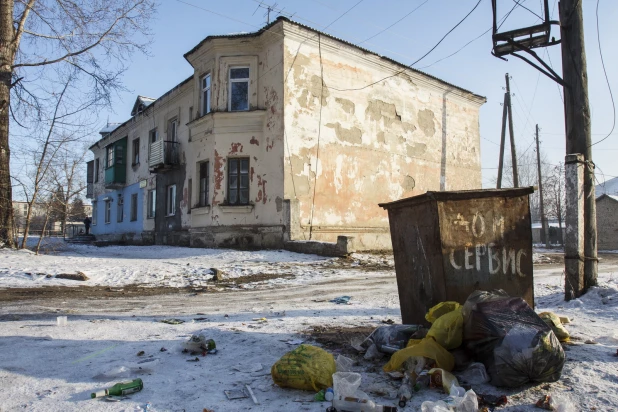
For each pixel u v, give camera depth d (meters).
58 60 16.08
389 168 20.47
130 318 6.52
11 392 3.45
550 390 3.34
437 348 3.58
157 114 25.03
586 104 7.43
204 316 6.72
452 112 24.11
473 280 4.45
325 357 3.57
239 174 18.03
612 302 6.61
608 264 17.34
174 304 8.05
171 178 22.95
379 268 13.91
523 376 3.29
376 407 2.97
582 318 6.07
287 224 16.62
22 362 4.20
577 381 3.50
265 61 17.81
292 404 3.21
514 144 26.42
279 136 17.03
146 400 3.29
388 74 20.81
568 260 7.34
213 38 18.00
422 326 4.36
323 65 18.28
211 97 18.47
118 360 4.26
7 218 14.94
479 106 25.84
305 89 17.62
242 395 3.39
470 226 4.52
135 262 13.86
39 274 11.34
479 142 25.59
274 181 17.09
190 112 21.70
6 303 8.05
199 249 17.77
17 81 15.41
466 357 3.65
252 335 5.15
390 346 4.09
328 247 15.41
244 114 17.67
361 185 19.20
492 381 3.37
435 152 22.83
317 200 17.64
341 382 3.12
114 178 28.61
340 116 18.72
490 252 4.55
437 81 22.95
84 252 20.11
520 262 4.64
